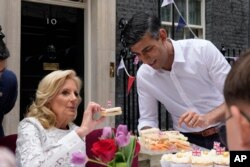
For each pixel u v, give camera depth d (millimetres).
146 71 2264
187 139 2195
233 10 6340
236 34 6355
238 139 598
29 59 4918
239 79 600
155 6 5609
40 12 5016
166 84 2211
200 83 2164
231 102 606
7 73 2867
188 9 6191
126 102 5172
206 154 1664
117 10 5242
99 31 5066
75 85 2059
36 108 2004
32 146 1814
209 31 6188
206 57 2111
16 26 4453
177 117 2316
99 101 5012
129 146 1354
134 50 1986
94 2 5148
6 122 4305
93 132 2340
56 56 5121
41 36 5023
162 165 1676
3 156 632
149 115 2355
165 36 2049
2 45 2533
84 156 1284
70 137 1662
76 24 5273
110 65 5098
